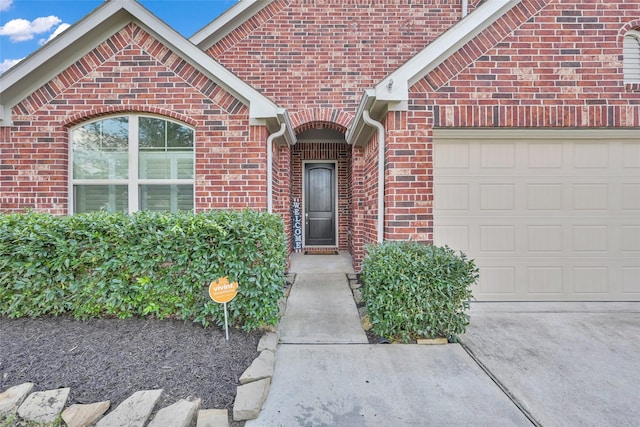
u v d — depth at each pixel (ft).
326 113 23.35
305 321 13.65
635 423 7.59
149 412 7.38
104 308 11.50
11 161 15.75
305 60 23.50
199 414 7.51
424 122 15.14
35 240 10.96
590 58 15.02
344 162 31.48
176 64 16.14
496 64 15.05
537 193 15.72
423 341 11.69
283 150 23.13
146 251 11.17
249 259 11.25
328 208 32.37
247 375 8.75
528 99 15.03
